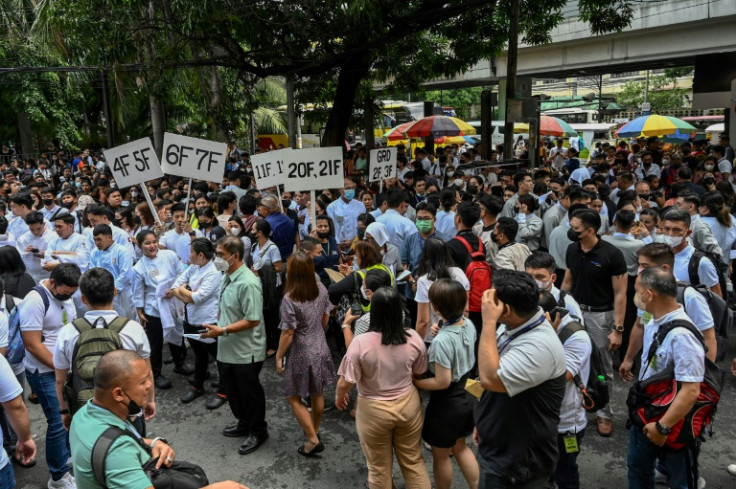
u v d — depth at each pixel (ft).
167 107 75.92
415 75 50.98
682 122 68.90
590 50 82.33
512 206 27.37
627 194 24.12
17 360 14.51
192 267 19.26
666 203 26.86
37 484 14.85
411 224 23.31
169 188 36.27
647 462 11.43
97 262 20.71
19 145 84.99
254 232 21.62
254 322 15.70
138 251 24.34
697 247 20.16
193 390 19.49
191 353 23.84
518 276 9.61
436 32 50.03
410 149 90.79
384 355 11.72
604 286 16.39
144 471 7.98
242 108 46.03
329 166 24.63
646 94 136.56
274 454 15.98
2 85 74.02
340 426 17.53
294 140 54.49
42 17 49.75
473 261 17.66
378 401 11.80
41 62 70.08
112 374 8.30
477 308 17.26
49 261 20.35
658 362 11.12
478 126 124.16
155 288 19.95
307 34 32.40
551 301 11.93
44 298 14.07
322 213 29.86
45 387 13.99
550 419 9.70
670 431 10.57
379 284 14.34
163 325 19.81
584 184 26.76
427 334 15.81
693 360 10.37
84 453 8.04
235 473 15.06
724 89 69.15
